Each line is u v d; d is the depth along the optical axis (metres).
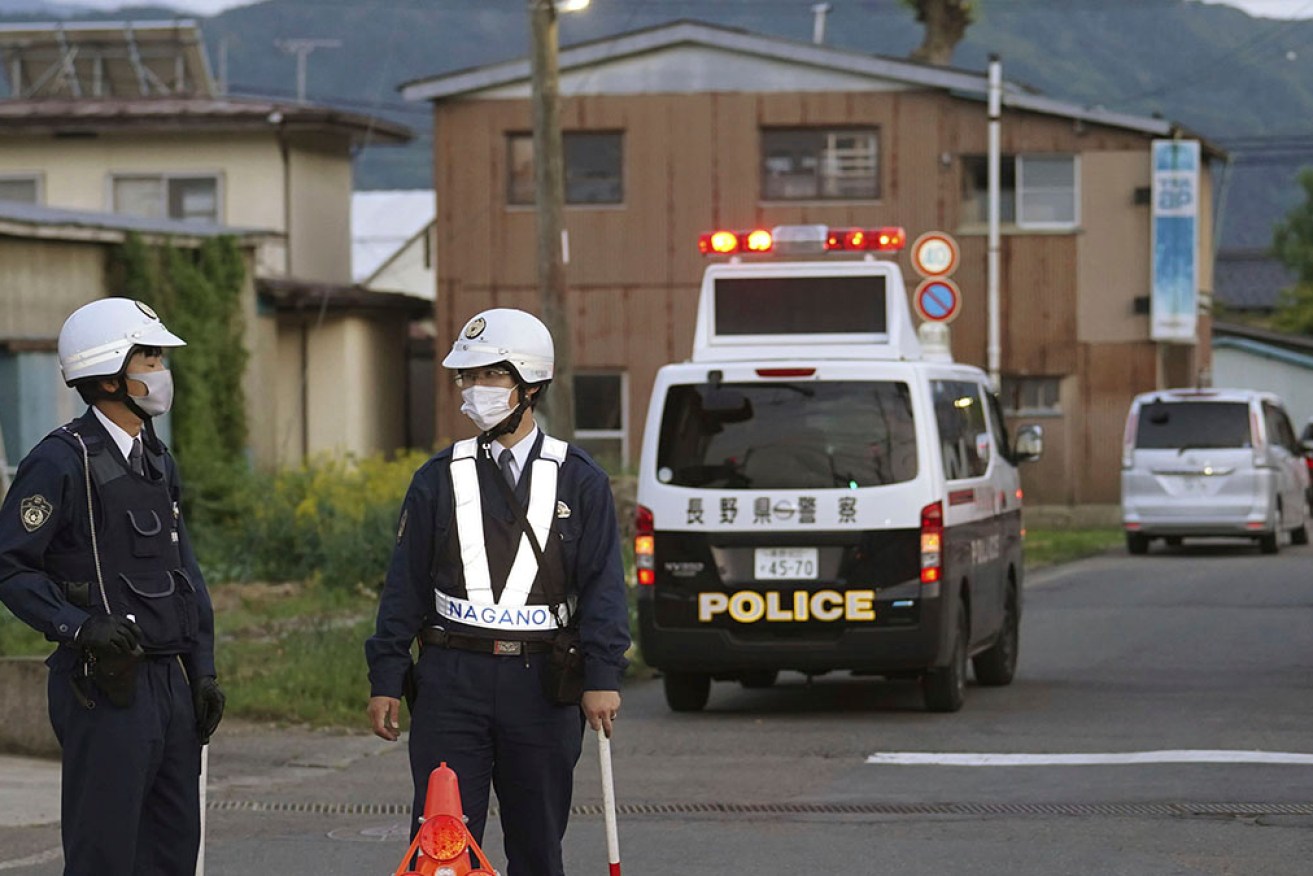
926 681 33.81
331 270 102.56
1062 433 93.25
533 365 15.66
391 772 28.95
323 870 21.58
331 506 58.88
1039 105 91.06
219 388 69.19
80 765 15.27
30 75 110.44
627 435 92.75
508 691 15.49
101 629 14.91
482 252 91.94
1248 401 74.00
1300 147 151.62
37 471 15.18
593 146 93.06
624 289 92.69
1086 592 58.28
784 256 37.97
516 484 15.68
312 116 96.25
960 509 34.16
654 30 91.69
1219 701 34.62
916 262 54.22
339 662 36.34
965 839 22.75
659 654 33.66
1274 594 56.00
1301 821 23.42
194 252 69.06
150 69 109.75
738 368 33.66
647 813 24.95
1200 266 104.25
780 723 33.31
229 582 55.66
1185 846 22.06
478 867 13.83
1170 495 74.06
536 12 53.56
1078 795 25.52
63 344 15.52
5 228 58.88
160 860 15.87
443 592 15.66
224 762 29.77
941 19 122.75
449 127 92.12
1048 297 92.81
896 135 92.06
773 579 33.16
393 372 94.31
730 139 92.38
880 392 33.22
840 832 23.34
